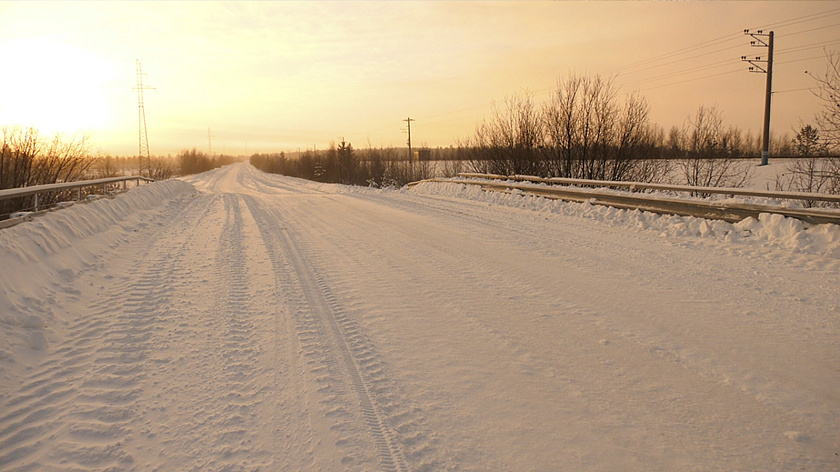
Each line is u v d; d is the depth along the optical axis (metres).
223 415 3.36
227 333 4.85
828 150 12.23
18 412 3.38
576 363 4.06
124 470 2.78
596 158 18.62
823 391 3.52
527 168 20.69
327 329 4.93
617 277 6.53
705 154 17.53
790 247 7.33
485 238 9.55
